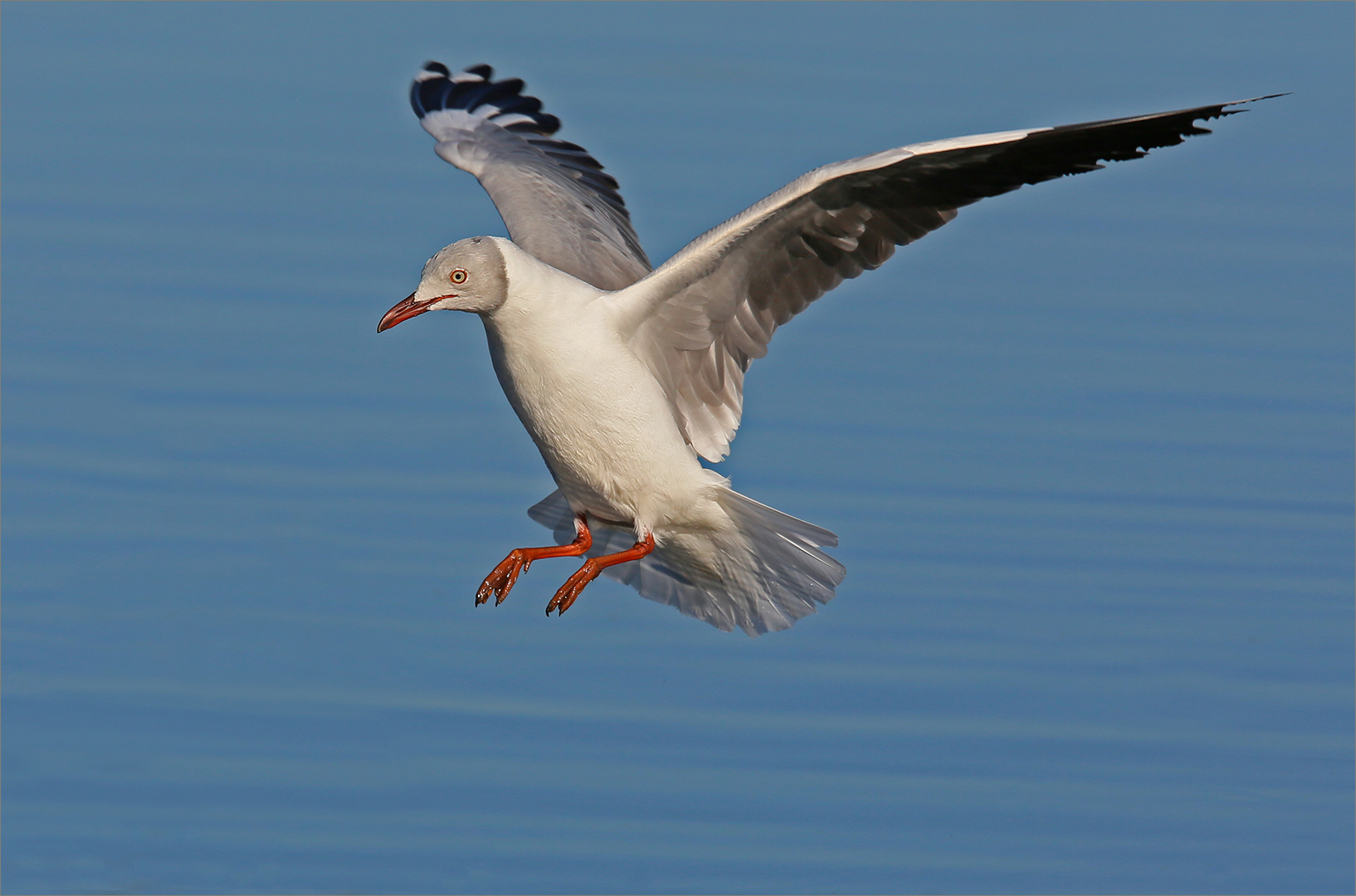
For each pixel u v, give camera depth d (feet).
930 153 36.63
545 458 41.37
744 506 40.70
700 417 41.57
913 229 38.86
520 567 41.65
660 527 41.60
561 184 49.06
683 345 40.57
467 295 38.50
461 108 52.54
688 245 38.47
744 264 39.27
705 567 43.09
